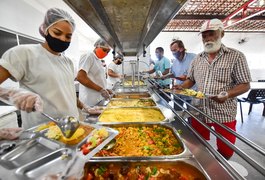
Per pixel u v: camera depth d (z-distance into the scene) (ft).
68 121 2.49
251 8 14.42
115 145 3.07
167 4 2.74
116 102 6.68
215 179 1.91
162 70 14.48
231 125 5.38
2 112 6.65
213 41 5.09
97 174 2.31
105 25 4.32
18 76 3.38
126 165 2.39
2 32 8.68
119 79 14.33
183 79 9.13
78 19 16.88
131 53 11.59
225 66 5.09
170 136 3.41
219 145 5.43
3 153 2.08
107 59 29.76
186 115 4.53
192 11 16.97
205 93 5.54
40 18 12.49
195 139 2.97
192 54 10.23
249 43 27.89
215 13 17.42
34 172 1.84
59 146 2.30
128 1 2.84
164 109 5.21
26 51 3.49
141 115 5.04
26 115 3.77
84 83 6.61
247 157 1.95
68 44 3.93
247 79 4.82
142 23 4.26
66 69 4.20
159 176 2.23
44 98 3.65
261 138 9.85
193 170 2.20
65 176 1.66
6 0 8.87
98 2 2.87
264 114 13.93
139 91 8.54
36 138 2.47
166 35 27.32
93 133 2.63
